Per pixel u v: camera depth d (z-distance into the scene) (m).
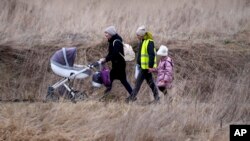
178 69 53.25
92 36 56.53
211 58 54.69
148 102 45.38
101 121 36.81
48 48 53.34
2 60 51.28
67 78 44.09
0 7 59.28
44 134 34.84
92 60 53.44
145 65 44.12
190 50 55.06
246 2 71.50
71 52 43.94
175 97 44.25
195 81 51.81
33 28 56.97
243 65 54.62
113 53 44.50
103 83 45.09
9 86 49.28
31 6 61.38
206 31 60.12
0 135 34.09
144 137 34.66
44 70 51.22
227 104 41.06
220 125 38.06
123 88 50.38
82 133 35.22
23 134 34.47
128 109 38.62
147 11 63.81
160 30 59.47
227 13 66.31
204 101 47.62
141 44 44.50
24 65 51.16
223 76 53.19
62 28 57.62
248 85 45.34
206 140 35.91
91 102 41.69
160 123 36.88
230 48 56.62
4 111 38.47
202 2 68.88
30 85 49.84
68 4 64.75
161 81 44.38
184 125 37.25
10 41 53.53
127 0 66.56
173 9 65.25
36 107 39.31
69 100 43.03
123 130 34.88
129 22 59.94
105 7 64.12
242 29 62.12
